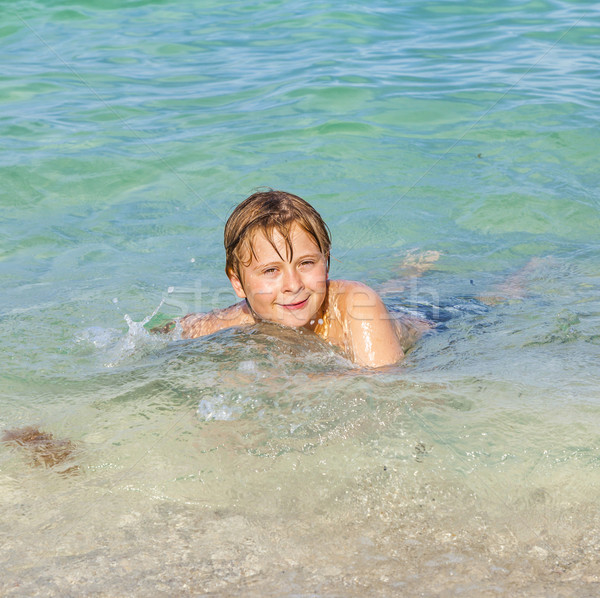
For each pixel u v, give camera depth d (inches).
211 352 120.7
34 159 239.8
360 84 304.5
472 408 102.3
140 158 242.7
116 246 192.9
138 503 88.0
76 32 384.5
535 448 93.4
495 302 154.7
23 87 308.2
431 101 285.0
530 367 116.0
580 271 172.1
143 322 147.6
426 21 397.4
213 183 226.8
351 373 113.3
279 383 109.8
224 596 72.9
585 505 85.1
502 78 306.8
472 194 216.7
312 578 75.3
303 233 117.1
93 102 292.8
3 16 402.9
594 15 391.9
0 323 145.1
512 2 423.2
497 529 82.1
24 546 80.6
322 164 236.4
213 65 338.0
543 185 219.9
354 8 419.2
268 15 412.2
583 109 271.0
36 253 187.6
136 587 74.4
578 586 73.2
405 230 198.8
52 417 105.8
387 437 96.6
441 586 73.7
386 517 84.7
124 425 103.1
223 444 97.3
